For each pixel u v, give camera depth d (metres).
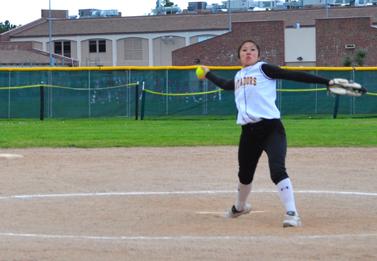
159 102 51.06
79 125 43.47
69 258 11.80
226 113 51.22
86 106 51.09
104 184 20.91
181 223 15.22
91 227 14.79
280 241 13.03
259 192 19.34
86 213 16.52
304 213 16.38
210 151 28.50
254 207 17.22
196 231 14.23
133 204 17.77
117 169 23.80
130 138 33.47
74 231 14.32
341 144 30.94
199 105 51.09
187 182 21.22
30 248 12.54
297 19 106.50
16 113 50.78
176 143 31.34
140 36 107.88
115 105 51.09
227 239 13.26
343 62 85.19
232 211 15.84
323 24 87.81
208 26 106.31
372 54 86.50
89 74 50.97
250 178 15.35
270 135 14.70
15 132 37.19
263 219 15.66
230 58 88.12
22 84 50.72
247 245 12.70
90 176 22.34
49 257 11.87
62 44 112.00
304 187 20.33
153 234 13.93
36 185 20.66
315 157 26.73
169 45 107.31
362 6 109.88
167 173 22.91
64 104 51.00
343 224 14.93
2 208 17.12
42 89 49.81
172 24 107.88
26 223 15.26
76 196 18.89
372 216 15.98
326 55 87.75
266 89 14.52
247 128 14.75
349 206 17.36
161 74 50.97
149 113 51.06
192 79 50.97
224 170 23.53
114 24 110.81
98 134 35.75
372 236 13.49
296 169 23.77
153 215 16.27
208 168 23.97
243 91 14.63
